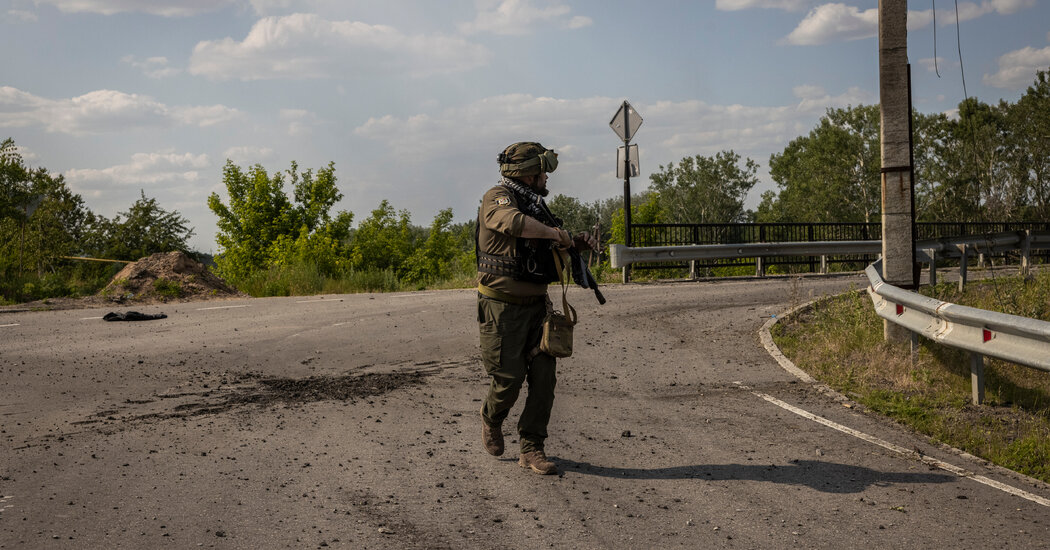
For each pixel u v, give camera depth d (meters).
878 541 3.48
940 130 65.75
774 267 20.23
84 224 45.53
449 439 5.13
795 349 8.09
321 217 38.09
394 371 7.40
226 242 37.81
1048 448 4.87
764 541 3.47
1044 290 10.12
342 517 3.73
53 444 5.01
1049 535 3.57
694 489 4.16
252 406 6.06
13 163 22.25
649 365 7.55
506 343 4.36
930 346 7.35
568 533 3.54
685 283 15.62
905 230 7.65
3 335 9.82
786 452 4.86
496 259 4.33
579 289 14.16
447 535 3.51
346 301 13.20
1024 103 60.72
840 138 67.88
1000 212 61.66
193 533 3.52
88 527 3.58
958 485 4.27
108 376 7.23
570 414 5.83
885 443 5.07
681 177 90.19
